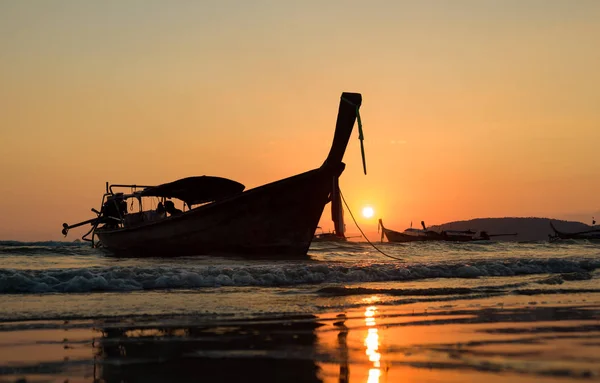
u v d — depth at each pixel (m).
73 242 44.47
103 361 5.25
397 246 30.50
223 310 8.30
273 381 4.57
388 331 6.66
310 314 7.96
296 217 19.50
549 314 7.97
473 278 13.95
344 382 4.54
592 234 54.72
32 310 8.23
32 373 4.85
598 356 5.37
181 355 5.48
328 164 18.84
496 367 4.95
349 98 18.09
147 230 21.22
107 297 9.81
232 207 19.33
